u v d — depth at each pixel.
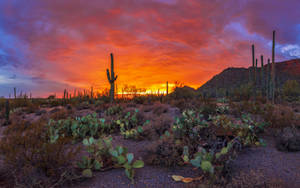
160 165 3.61
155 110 10.72
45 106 22.16
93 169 3.42
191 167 3.50
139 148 4.73
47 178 2.80
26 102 21.45
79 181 2.96
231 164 3.28
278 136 4.87
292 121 6.06
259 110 8.80
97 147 3.83
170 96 22.50
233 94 33.25
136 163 3.16
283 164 3.43
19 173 2.87
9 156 2.87
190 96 22.08
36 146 3.08
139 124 7.43
